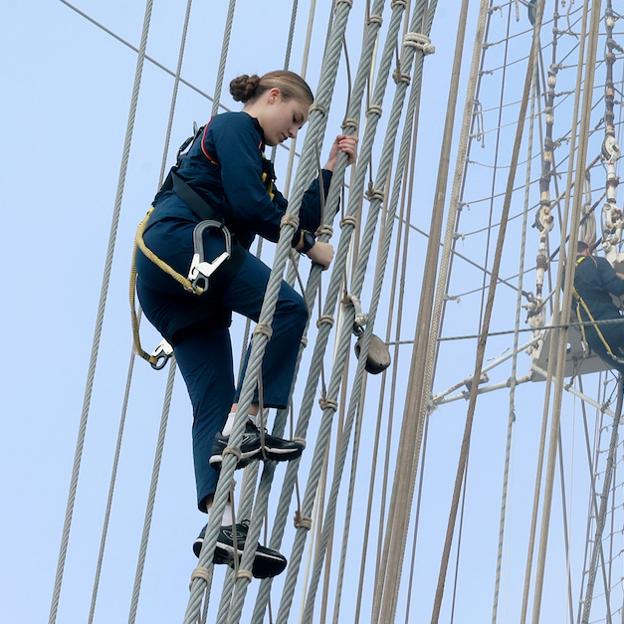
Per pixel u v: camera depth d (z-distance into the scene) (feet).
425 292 34.65
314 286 27.22
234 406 26.40
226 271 26.30
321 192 27.66
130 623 37.17
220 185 26.78
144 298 27.43
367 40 28.43
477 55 38.47
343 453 28.17
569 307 36.24
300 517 26.30
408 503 33.17
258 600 26.76
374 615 32.45
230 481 24.29
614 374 56.29
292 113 27.63
